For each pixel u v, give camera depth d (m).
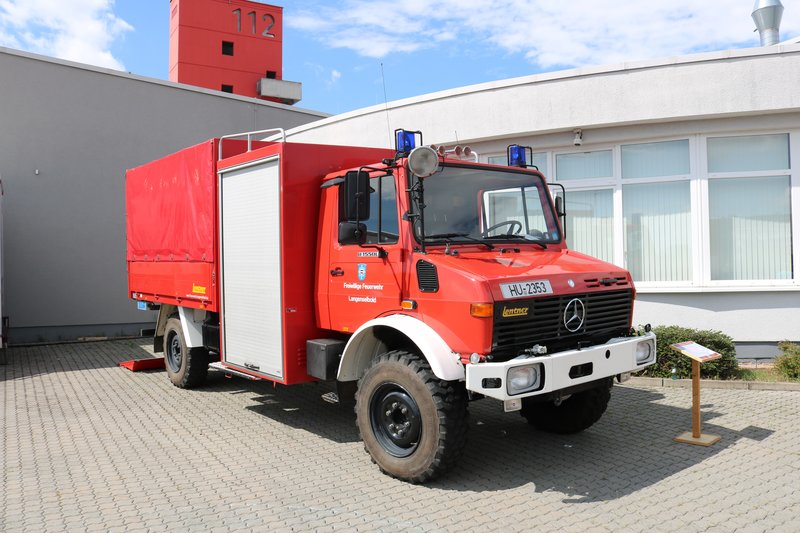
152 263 8.72
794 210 8.92
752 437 5.78
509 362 4.25
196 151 7.32
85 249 13.47
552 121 9.71
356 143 11.92
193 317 8.02
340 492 4.67
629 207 9.73
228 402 7.64
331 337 5.97
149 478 5.02
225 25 45.41
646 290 9.46
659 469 5.03
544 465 5.20
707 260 9.23
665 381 7.87
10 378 9.28
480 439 5.96
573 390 4.82
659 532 3.90
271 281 5.88
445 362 4.45
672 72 9.05
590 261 5.48
